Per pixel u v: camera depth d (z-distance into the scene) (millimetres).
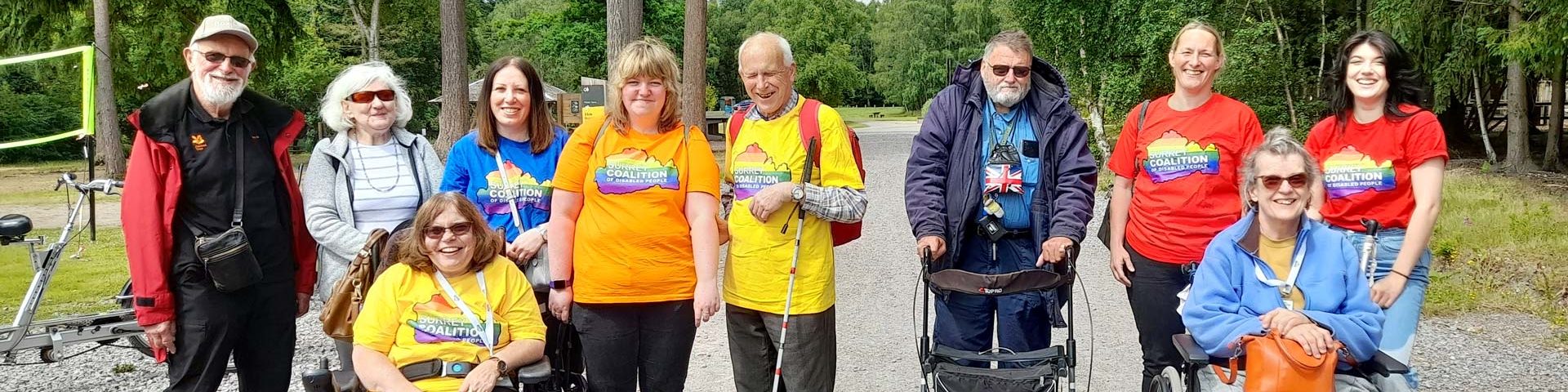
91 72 5180
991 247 4133
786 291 3775
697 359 5586
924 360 4027
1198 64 3990
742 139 3832
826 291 3824
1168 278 4113
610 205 3658
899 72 68625
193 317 3635
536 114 4082
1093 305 6918
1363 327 3400
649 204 3645
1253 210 3650
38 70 26266
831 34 61000
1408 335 3852
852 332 6277
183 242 3629
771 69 3660
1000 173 4027
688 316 3771
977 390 3766
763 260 3775
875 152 25344
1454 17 16844
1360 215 3979
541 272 3961
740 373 3967
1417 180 3811
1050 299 4113
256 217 3738
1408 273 3764
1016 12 19625
